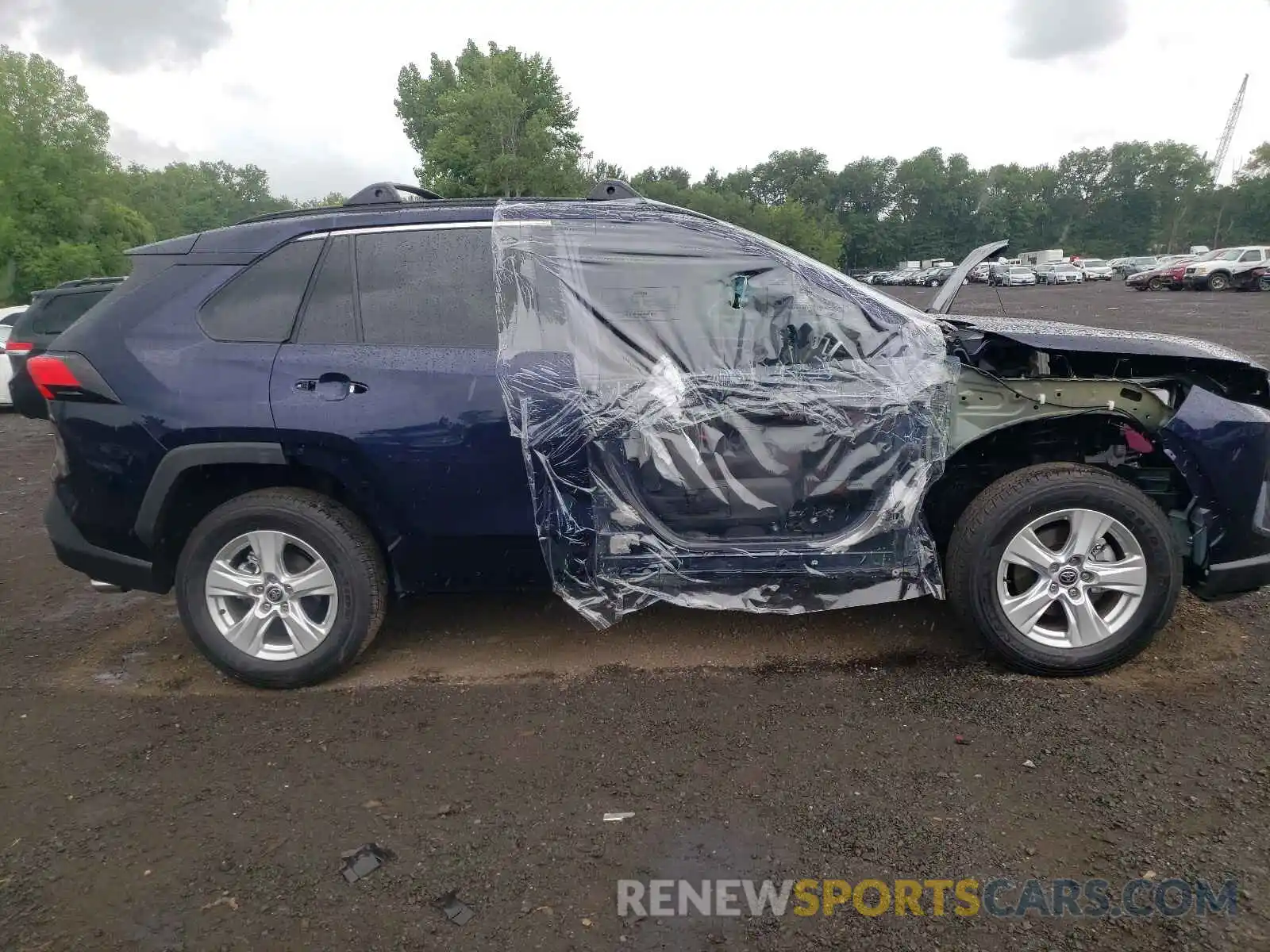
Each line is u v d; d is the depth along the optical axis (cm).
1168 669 344
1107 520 327
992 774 279
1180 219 10294
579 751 300
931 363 330
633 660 367
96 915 229
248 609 346
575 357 328
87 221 4028
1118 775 276
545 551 337
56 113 4041
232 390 330
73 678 368
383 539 344
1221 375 344
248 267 345
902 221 10169
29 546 556
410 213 344
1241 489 327
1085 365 353
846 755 292
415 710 332
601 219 343
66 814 273
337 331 337
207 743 313
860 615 402
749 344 333
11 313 1189
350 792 281
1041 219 10925
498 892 233
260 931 221
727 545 334
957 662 356
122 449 336
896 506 332
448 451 326
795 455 331
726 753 296
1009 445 354
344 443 326
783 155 10194
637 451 328
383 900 231
